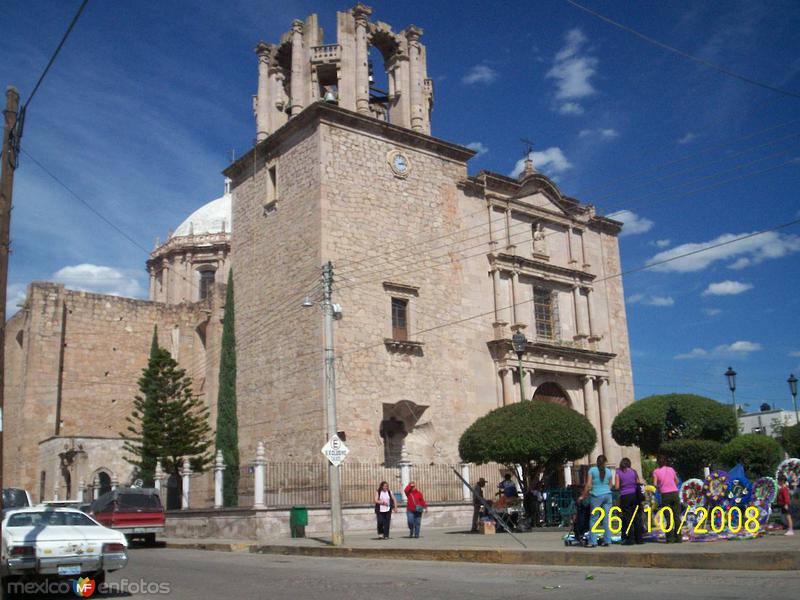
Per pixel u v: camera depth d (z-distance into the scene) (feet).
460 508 102.32
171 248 212.84
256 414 116.16
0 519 43.65
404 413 111.96
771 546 46.47
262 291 120.16
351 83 119.65
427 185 122.62
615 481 56.29
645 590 36.01
